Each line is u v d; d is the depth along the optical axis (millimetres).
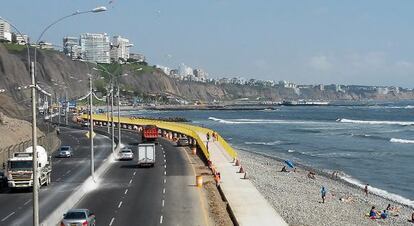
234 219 42656
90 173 66500
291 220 51062
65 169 71875
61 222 35344
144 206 46656
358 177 91688
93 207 46250
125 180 62031
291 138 166875
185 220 41344
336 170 98375
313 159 113875
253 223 40812
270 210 45531
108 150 96688
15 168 52812
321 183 80312
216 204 47906
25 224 39000
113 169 72250
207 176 64875
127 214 43344
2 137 91062
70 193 52656
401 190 80750
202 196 51656
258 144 147125
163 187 56781
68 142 115312
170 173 67438
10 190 54562
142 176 65125
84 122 174875
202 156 86000
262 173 82938
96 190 55219
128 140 117375
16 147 77375
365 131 196750
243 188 56250
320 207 60438
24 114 157875
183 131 117875
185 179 62312
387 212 61094
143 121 149500
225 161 78750
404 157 118250
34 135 30281
